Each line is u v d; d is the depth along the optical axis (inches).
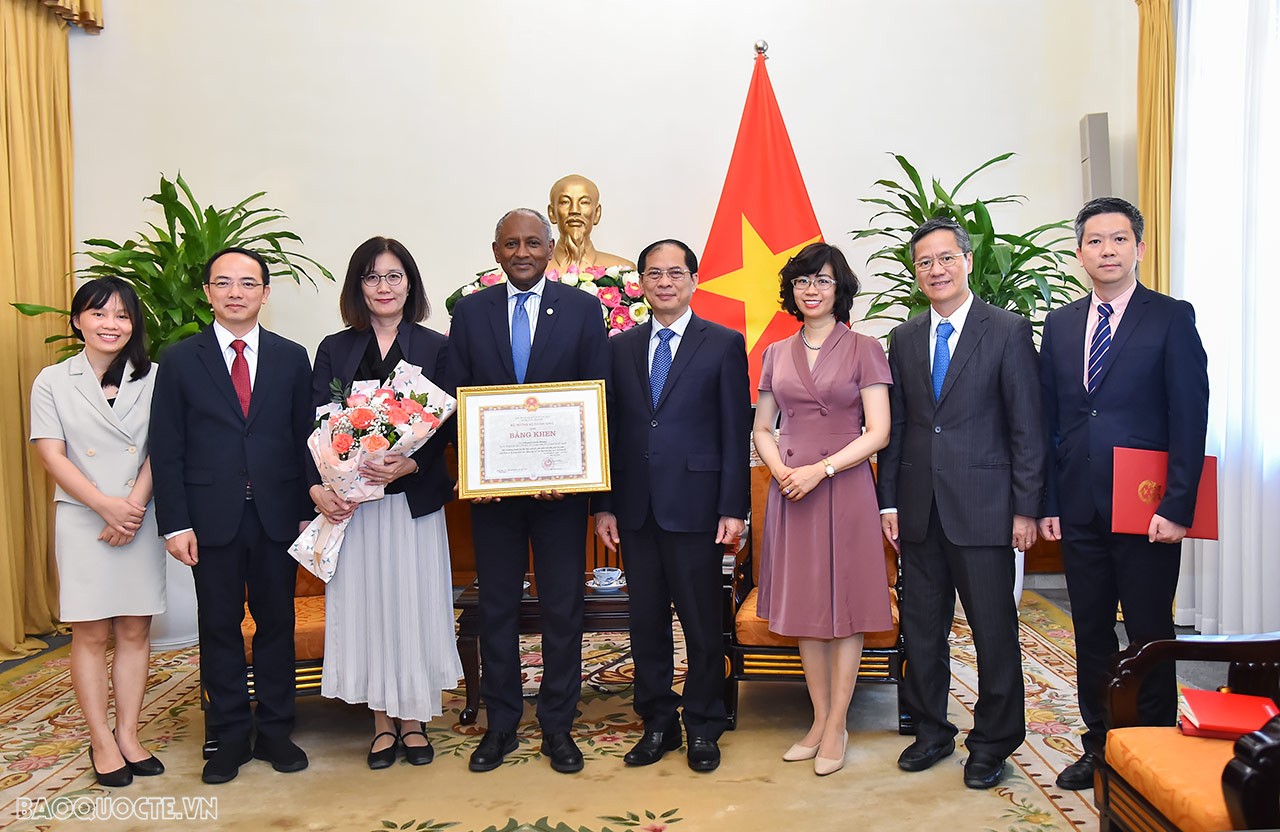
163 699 143.9
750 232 201.5
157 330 172.4
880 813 99.3
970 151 215.0
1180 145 173.6
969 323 108.0
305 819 100.6
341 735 127.2
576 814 100.3
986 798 102.4
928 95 215.5
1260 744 57.8
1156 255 181.5
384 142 218.8
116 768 111.5
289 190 218.5
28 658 173.6
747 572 141.2
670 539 111.0
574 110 218.5
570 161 218.5
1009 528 105.1
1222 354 161.9
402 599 112.5
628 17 218.1
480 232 218.5
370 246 114.3
